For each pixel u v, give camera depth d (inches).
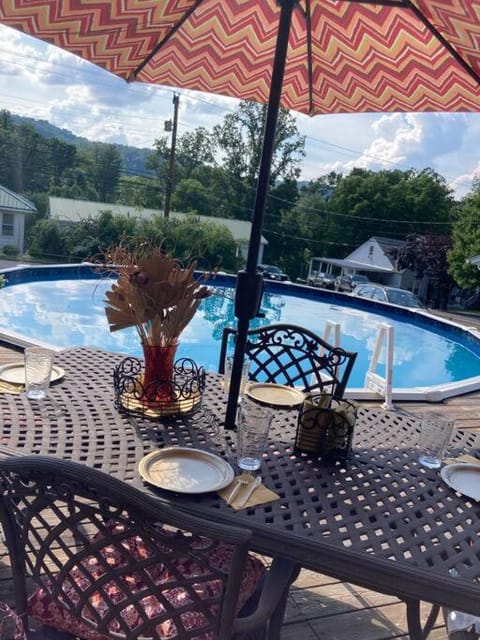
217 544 32.4
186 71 82.0
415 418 66.7
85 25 64.0
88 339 291.6
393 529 41.5
